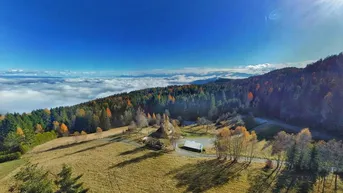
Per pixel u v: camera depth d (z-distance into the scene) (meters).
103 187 42.03
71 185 35.38
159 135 81.31
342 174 44.69
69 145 77.31
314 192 38.75
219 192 40.28
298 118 95.75
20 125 101.50
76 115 129.75
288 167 49.94
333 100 83.19
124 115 127.62
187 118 130.25
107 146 69.88
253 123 97.94
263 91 132.62
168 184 43.41
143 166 52.00
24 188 29.05
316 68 156.00
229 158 57.94
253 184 42.66
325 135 78.00
